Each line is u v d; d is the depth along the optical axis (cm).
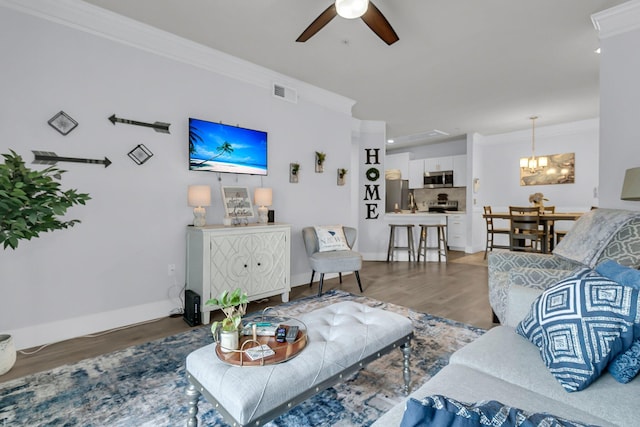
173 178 304
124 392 176
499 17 266
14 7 228
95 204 262
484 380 114
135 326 275
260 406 113
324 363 135
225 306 143
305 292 379
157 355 220
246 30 287
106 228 268
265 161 371
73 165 251
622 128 252
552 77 388
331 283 418
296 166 404
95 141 261
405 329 175
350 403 168
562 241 232
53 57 242
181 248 310
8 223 169
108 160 267
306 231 390
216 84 332
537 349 132
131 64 278
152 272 293
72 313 252
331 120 453
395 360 212
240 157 349
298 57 338
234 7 254
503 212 690
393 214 611
